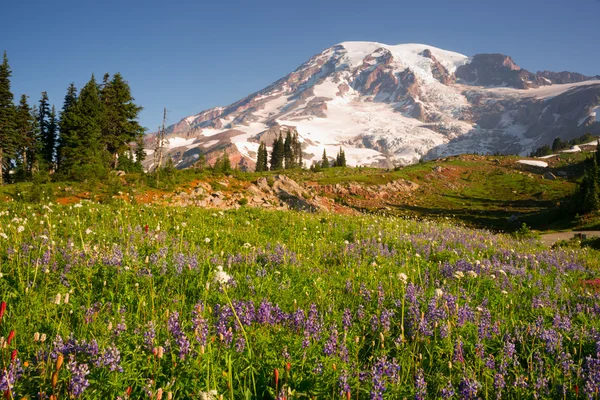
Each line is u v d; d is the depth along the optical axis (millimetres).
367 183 91562
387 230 19688
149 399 3693
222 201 36094
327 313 6465
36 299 5879
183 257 8422
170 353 4293
